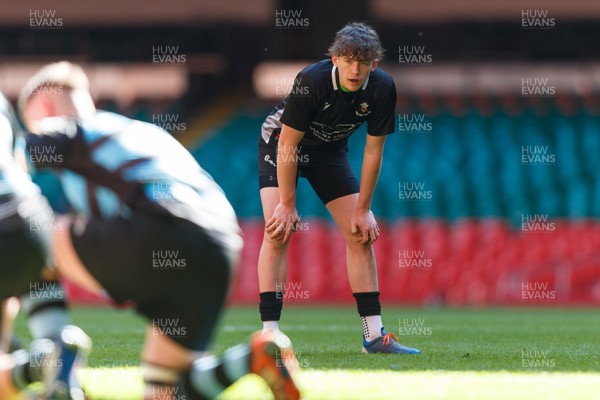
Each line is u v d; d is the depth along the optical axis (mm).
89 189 11383
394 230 65438
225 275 11414
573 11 81688
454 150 75875
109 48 91312
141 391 14383
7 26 88438
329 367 17594
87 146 11398
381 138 20234
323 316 45156
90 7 84000
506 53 89375
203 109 87562
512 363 18828
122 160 11352
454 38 88438
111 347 23188
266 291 21578
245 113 86688
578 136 77688
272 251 21562
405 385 14906
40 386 13805
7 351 15945
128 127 11719
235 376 11109
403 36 88188
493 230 65438
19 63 91938
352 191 21609
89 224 11250
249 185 75688
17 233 11820
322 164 21547
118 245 11008
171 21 83875
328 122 20016
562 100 83875
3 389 11680
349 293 63938
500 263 64750
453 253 64938
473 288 64375
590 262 64375
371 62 18531
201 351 11367
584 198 71250
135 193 11180
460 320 41250
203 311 11234
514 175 73188
